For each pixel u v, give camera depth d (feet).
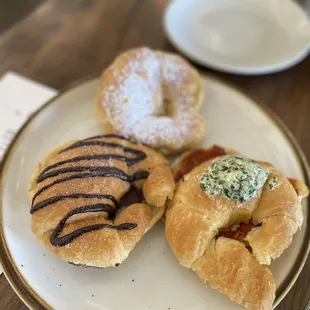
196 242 0.66
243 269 0.62
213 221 0.68
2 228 0.72
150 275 0.69
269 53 1.06
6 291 0.68
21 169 0.81
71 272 0.68
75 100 0.93
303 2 1.25
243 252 0.64
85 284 0.67
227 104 0.95
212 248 0.66
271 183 0.71
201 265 0.65
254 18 1.15
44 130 0.88
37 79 1.02
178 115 0.89
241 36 1.10
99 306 0.65
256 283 0.61
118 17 1.19
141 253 0.72
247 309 0.61
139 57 0.92
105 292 0.67
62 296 0.65
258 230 0.68
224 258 0.64
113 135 0.80
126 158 0.77
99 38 1.13
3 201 0.76
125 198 0.76
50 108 0.90
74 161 0.73
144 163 0.78
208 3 1.17
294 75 1.06
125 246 0.67
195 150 0.84
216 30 1.11
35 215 0.68
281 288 0.65
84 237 0.65
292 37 1.09
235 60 1.04
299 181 0.78
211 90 0.98
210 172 0.71
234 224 0.71
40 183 0.71
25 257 0.69
